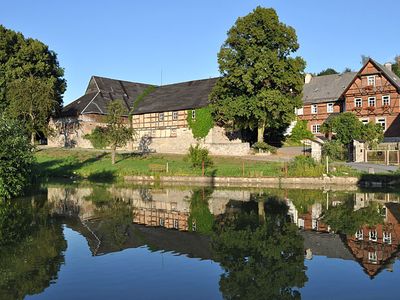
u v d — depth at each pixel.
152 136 63.41
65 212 21.42
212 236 15.82
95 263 12.22
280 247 14.15
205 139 56.97
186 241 15.03
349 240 15.11
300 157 40.75
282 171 38.66
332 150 44.38
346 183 35.47
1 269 11.59
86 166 47.44
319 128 60.53
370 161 42.75
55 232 16.47
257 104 47.38
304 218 19.47
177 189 34.06
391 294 9.75
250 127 52.00
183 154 54.66
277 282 10.66
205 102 57.97
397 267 11.88
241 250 13.79
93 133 64.56
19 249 13.75
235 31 49.44
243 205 23.95
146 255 13.18
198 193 30.84
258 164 42.59
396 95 57.91
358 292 9.91
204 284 10.50
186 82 68.31
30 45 63.47
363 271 11.55
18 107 54.72
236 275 11.23
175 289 10.12
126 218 19.77
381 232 16.36
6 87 59.47
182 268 11.80
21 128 26.56
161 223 18.50
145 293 9.84
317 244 14.52
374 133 45.97
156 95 69.12
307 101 68.06
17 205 23.77
